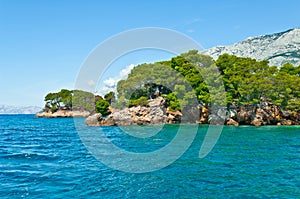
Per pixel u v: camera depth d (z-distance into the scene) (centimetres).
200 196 1598
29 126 9012
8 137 5328
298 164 2427
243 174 2083
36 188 1745
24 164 2508
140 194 1641
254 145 3594
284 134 4984
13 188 1742
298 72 8175
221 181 1898
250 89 6744
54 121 11994
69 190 1708
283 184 1817
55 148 3600
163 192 1675
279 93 7038
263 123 7025
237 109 7112
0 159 2783
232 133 5172
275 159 2656
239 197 1577
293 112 6919
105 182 1891
